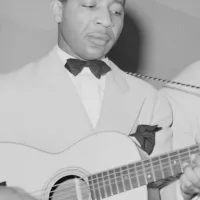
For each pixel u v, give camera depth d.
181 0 3.10
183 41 3.11
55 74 1.80
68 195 1.66
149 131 1.79
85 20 1.71
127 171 1.58
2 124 1.75
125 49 2.97
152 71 3.03
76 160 1.65
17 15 2.67
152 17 3.03
